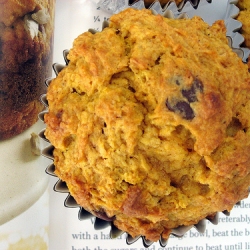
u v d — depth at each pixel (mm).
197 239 207
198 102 142
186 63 143
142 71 144
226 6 213
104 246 206
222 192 151
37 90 192
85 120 147
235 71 151
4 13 172
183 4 198
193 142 147
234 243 207
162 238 167
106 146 146
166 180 150
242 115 151
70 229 207
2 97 180
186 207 155
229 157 147
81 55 151
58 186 169
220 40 161
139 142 146
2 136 186
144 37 147
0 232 190
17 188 193
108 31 152
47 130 158
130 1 198
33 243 199
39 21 190
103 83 146
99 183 150
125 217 158
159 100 142
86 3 219
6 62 177
